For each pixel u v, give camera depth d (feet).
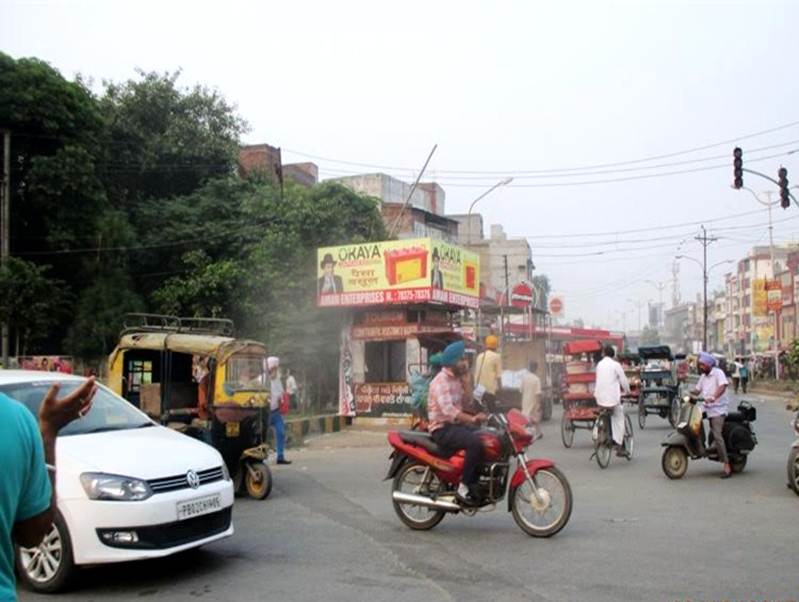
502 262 179.52
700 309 382.01
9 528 7.38
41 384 23.98
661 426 72.08
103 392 25.63
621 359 101.55
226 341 36.52
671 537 25.71
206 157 108.68
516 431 26.16
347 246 71.82
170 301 88.63
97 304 86.38
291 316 80.23
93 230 89.92
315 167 147.74
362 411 71.36
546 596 19.35
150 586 20.86
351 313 73.20
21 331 84.94
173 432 24.89
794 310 204.23
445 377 26.99
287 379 71.20
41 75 87.25
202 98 112.78
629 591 19.72
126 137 105.70
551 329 114.42
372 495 35.01
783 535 25.96
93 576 21.89
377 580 20.98
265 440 36.06
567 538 25.63
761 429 65.87
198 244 95.35
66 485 20.47
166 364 37.96
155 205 101.24
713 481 38.19
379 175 134.72
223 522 22.85
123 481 20.53
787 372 172.86
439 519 27.17
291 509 31.68
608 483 37.96
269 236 86.07
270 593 19.99
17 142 89.10
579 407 54.19
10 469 7.34
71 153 87.61
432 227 139.23
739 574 21.21
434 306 72.95
